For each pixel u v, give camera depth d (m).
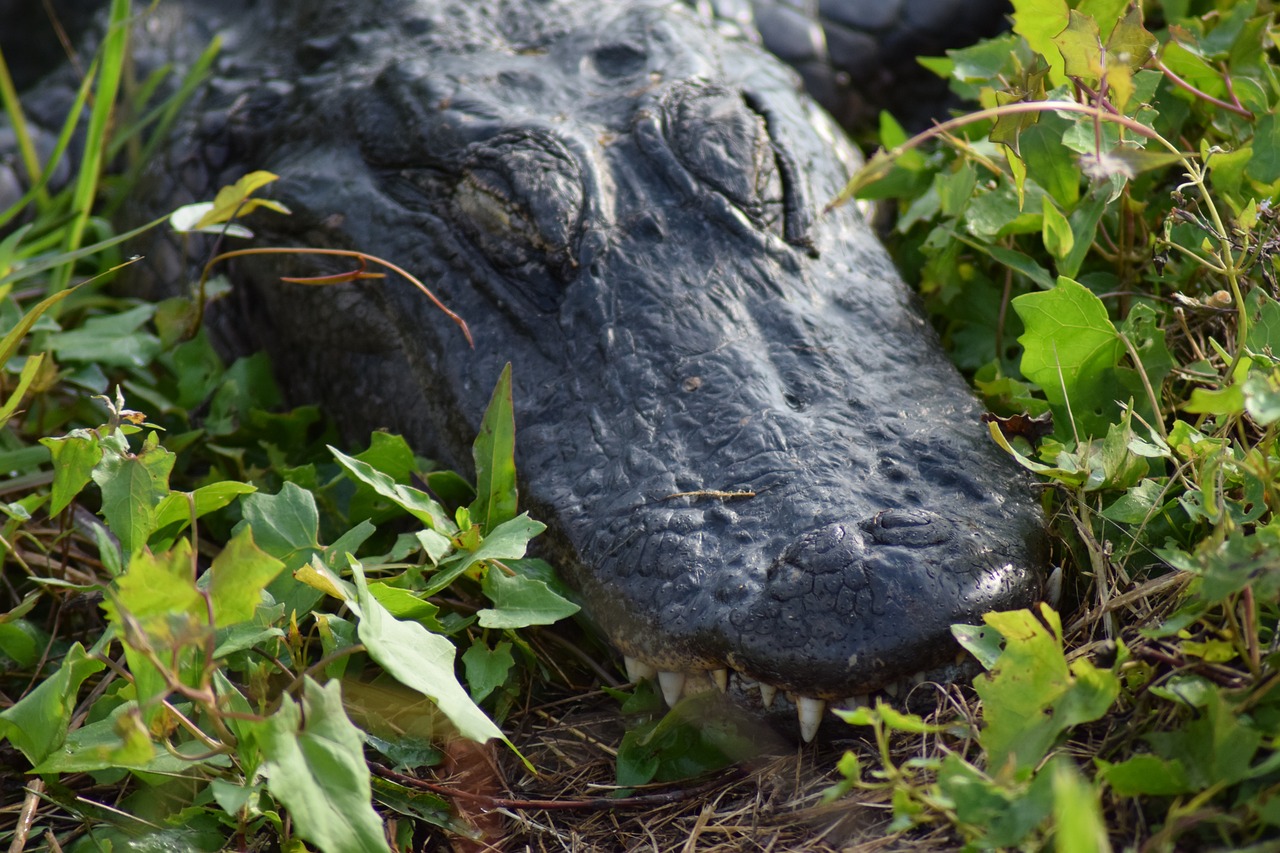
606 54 6.66
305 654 4.30
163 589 3.13
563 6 7.43
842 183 6.28
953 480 4.36
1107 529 4.40
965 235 5.84
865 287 5.55
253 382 6.80
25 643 4.78
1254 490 3.95
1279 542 3.41
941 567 3.88
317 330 6.52
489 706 4.71
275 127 7.68
